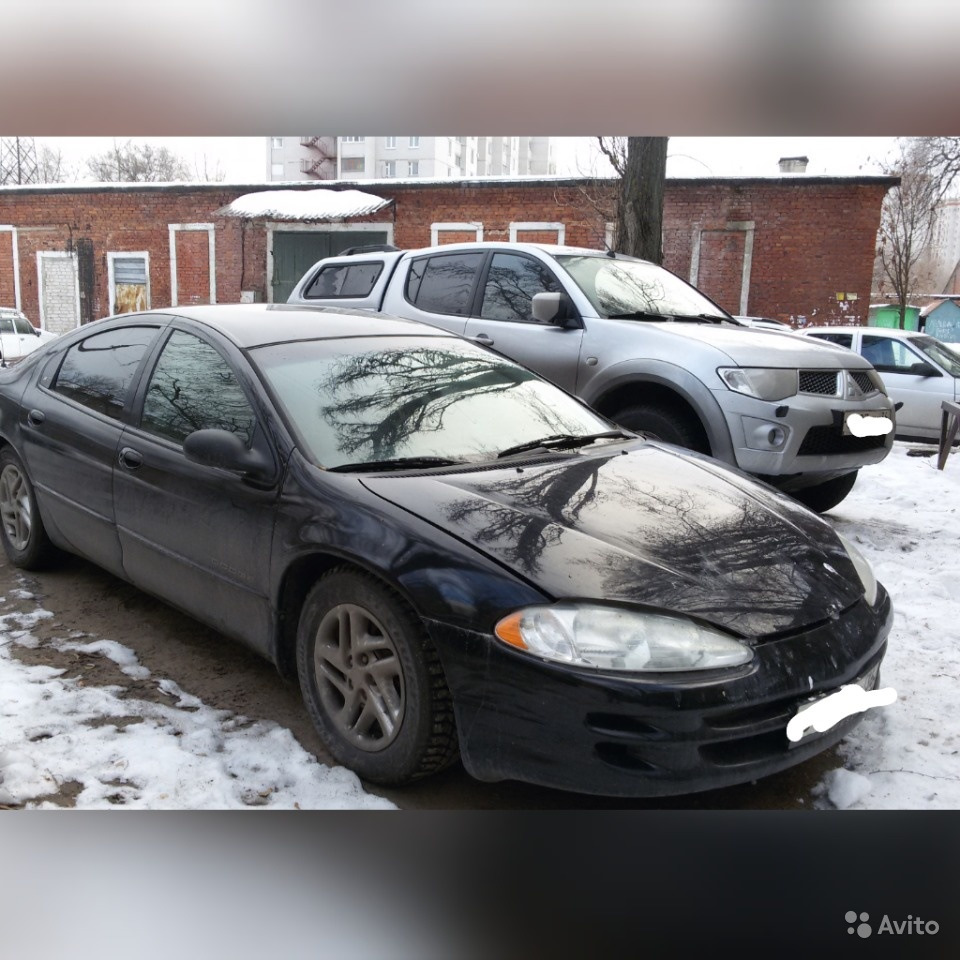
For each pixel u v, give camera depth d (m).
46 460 4.09
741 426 4.89
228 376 3.33
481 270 6.23
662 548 2.67
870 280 19.56
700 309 6.20
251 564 3.01
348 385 3.34
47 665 3.41
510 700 2.35
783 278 19.94
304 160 98.00
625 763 2.28
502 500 2.79
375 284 6.81
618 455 3.43
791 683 2.40
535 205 20.48
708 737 2.28
